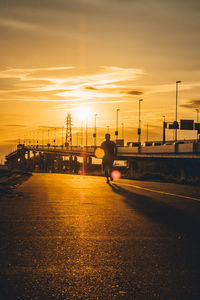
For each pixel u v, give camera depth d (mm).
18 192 10922
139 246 4539
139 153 67312
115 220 6277
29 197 9594
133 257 4059
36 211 7199
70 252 4242
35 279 3324
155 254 4180
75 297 2928
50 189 12102
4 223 5930
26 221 6125
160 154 58906
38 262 3838
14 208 7582
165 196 9977
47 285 3180
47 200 8961
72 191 11359
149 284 3213
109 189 12133
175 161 57094
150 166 70562
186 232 5352
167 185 14266
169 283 3238
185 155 50469
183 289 3094
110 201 8820
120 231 5406
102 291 3053
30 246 4484
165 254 4180
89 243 4676
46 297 2922
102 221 6180
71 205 8070
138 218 6484
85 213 6996
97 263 3826
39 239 4859
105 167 16000
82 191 11367
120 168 87062
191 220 6309
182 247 4496
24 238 4902
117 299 2893
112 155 15922
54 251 4281
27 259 3939
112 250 4348
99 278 3367
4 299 2873
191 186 13633
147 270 3600
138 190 11789
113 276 3422
